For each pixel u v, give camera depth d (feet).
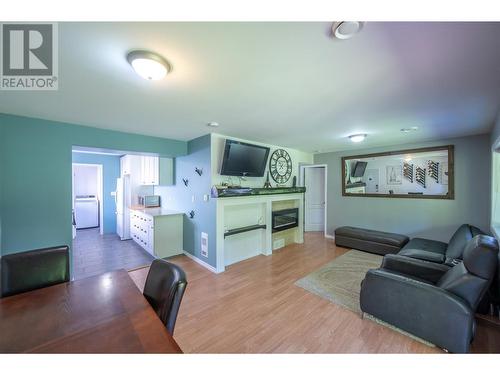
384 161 14.23
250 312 7.07
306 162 17.24
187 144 12.57
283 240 14.70
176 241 12.84
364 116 7.91
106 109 7.11
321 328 6.27
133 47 3.84
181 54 4.07
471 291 5.14
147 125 9.15
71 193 8.81
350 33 3.47
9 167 7.60
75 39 3.60
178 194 13.76
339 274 10.05
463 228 9.81
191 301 7.76
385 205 14.15
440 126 9.27
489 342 5.64
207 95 6.01
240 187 11.39
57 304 3.88
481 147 10.77
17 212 7.76
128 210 16.52
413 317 5.62
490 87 5.51
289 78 5.06
